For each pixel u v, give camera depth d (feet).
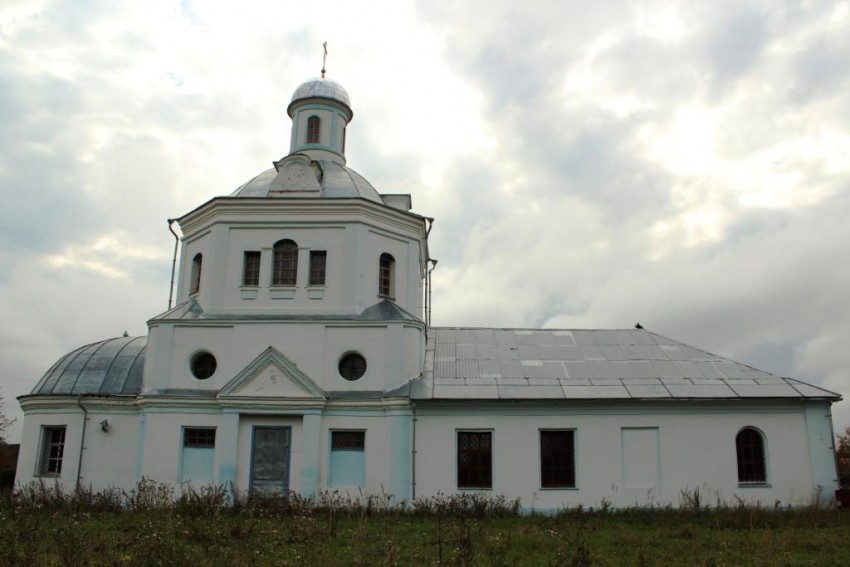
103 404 90.53
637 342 103.65
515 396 85.97
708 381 91.04
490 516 77.97
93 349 97.30
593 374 92.84
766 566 49.55
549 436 86.74
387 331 87.81
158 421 85.30
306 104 111.04
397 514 76.48
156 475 83.76
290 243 92.84
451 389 87.04
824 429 87.45
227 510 76.02
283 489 82.99
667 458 85.87
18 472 91.30
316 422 84.23
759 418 87.61
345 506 79.82
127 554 46.52
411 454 84.07
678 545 58.54
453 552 50.78
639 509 81.35
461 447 85.87
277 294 90.63
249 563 45.16
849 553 54.65
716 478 85.51
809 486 85.71
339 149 111.24
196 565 43.98
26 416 93.35
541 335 106.22
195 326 88.53
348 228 92.02
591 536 63.62
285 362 85.30
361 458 84.79
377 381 86.69
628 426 86.74
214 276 90.94
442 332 106.11
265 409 84.38
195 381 87.10
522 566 49.06
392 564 46.57
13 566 42.09
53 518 65.26
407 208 105.29
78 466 88.79
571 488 84.58
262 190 98.48
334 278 90.89
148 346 89.45
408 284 95.96
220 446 83.66
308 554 48.93
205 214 94.58
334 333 88.07
